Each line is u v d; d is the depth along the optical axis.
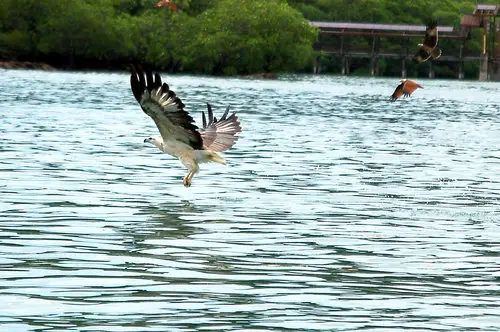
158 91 14.19
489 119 49.22
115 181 20.58
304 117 45.53
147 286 11.41
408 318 10.28
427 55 19.75
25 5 108.62
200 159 15.18
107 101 51.94
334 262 12.99
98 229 14.94
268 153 27.59
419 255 13.59
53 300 10.68
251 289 11.39
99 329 9.64
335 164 25.31
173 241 14.14
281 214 16.89
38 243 13.71
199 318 10.12
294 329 9.80
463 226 16.17
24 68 106.94
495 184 22.00
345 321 10.12
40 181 20.16
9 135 30.16
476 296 11.31
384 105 60.66
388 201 18.88
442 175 23.56
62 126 34.47
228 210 17.17
